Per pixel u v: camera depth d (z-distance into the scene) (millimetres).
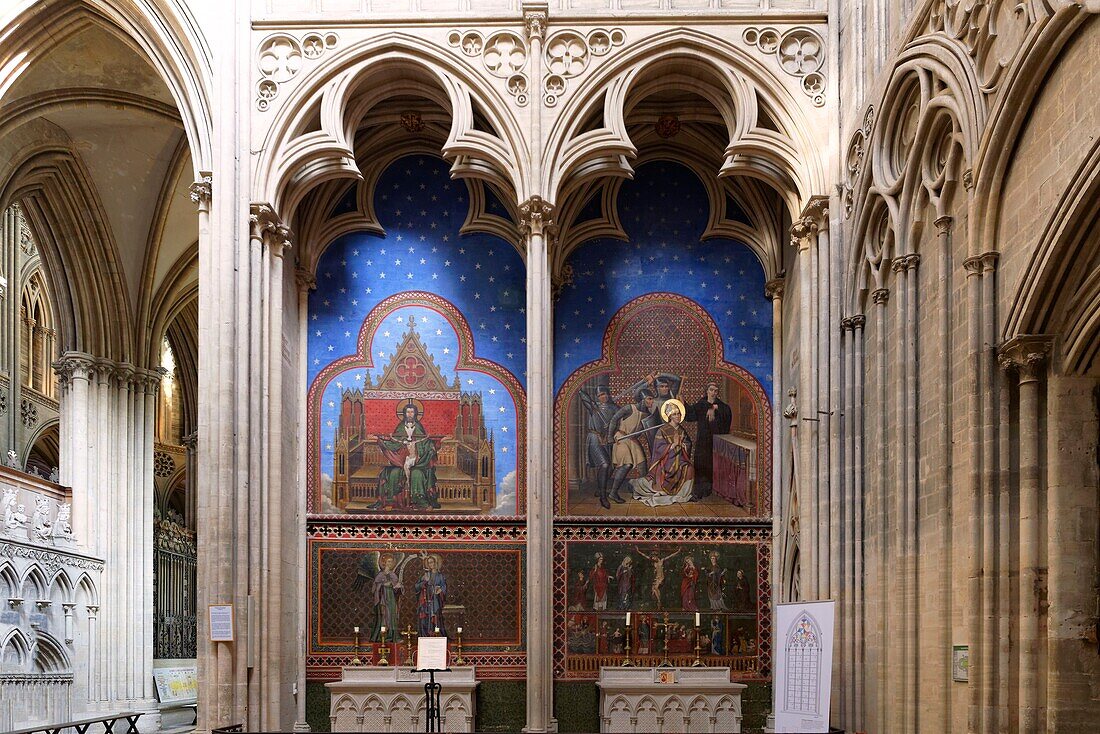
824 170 18828
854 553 17453
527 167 19188
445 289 22859
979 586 12328
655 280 23000
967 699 12742
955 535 13523
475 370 22609
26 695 23297
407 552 21938
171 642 33500
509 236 22938
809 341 18953
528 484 18828
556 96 19359
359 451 22281
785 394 22281
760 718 21453
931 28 14586
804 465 18672
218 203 18500
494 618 21734
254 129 19172
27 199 25906
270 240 19578
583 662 21609
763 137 19141
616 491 22203
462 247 23016
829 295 18656
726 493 22219
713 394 22609
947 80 13758
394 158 23125
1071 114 10734
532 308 19109
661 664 21562
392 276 22891
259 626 18156
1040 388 11914
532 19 19312
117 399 28062
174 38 19094
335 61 19359
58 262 27031
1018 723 11898
